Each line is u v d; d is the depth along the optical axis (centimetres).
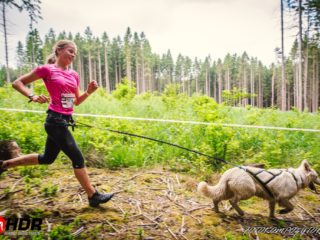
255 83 8106
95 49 7238
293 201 491
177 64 9562
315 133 834
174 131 741
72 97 359
